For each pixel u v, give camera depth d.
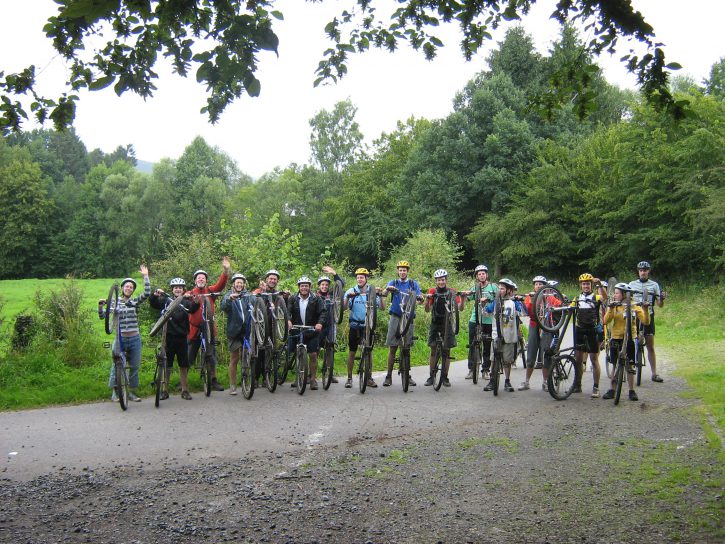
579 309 10.31
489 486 5.94
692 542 4.55
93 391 10.80
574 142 42.97
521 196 43.03
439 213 45.88
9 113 5.73
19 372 11.27
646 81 5.72
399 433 8.11
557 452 7.04
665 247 30.25
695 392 10.30
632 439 7.51
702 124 28.05
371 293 11.18
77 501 5.70
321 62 7.31
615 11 5.19
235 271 14.60
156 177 73.94
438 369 11.45
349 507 5.47
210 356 10.92
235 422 8.77
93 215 75.19
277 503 5.59
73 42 5.39
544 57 46.41
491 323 12.27
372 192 58.91
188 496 5.80
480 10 6.70
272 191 66.75
